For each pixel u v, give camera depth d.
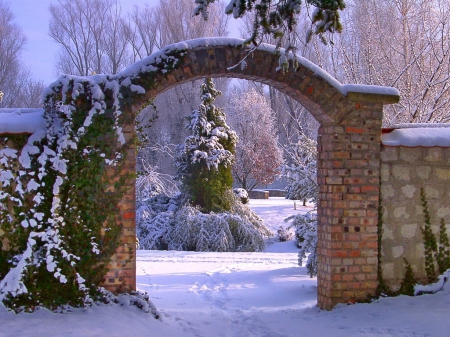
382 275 7.07
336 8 4.77
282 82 6.75
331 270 6.88
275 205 27.58
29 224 6.10
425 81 11.86
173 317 6.80
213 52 6.55
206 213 18.72
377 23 12.69
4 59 34.72
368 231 6.97
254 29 4.95
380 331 5.81
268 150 32.09
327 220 6.98
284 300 8.58
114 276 6.31
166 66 6.42
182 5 31.39
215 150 18.86
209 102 19.38
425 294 7.06
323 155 7.10
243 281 10.64
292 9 4.80
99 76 6.30
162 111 30.28
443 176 7.34
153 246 18.31
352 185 6.94
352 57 12.63
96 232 6.19
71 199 6.11
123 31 34.66
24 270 5.85
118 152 6.29
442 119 11.55
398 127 7.60
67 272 6.01
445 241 7.29
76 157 6.14
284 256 15.16
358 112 6.96
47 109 6.15
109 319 5.70
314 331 6.08
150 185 21.39
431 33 12.29
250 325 6.67
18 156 6.24
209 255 15.12
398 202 7.17
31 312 5.80
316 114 7.12
